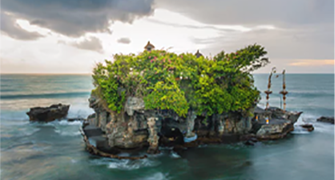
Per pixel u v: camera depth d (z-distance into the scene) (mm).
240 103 37625
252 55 38812
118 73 31859
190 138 37031
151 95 31109
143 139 35375
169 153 34812
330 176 28578
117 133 33656
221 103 35844
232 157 34062
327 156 34812
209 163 32000
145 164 31266
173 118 34688
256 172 29547
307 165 31672
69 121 56969
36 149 37188
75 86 142375
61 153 35312
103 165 30938
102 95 33969
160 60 32312
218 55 41594
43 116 56125
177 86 32562
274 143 40156
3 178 27328
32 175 28125
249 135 40750
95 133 36688
